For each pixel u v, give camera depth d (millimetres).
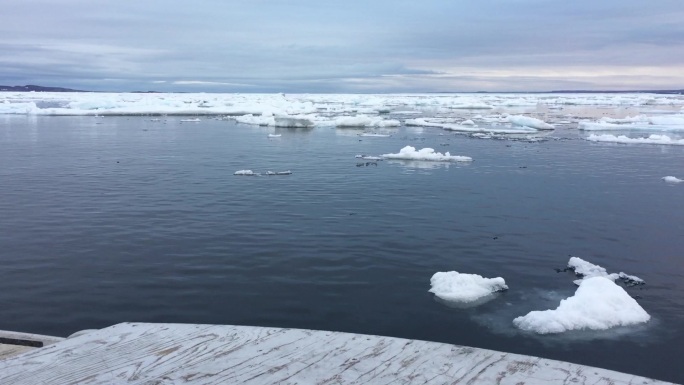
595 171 16391
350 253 8023
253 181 14141
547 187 13625
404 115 50375
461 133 30016
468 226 9664
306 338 2178
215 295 6500
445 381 1802
